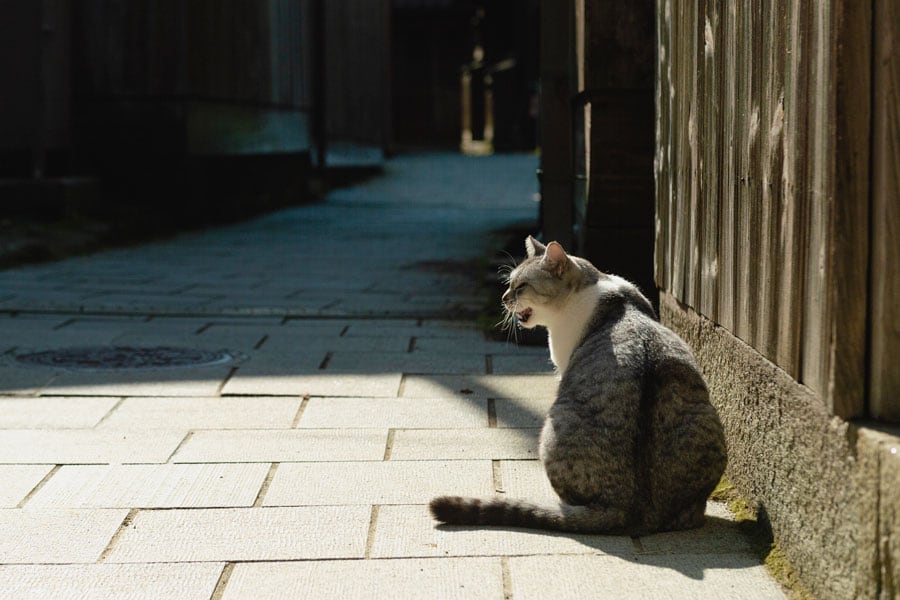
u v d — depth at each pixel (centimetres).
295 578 232
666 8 299
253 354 358
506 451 281
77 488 263
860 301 210
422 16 1752
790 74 224
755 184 239
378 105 1352
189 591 228
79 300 445
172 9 722
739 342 250
